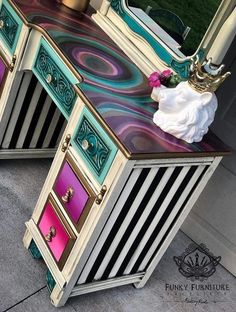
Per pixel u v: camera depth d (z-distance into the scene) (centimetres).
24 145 210
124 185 138
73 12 194
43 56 170
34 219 173
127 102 150
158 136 141
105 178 137
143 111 149
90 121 141
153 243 172
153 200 153
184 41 164
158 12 172
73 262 152
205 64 141
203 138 154
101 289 172
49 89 166
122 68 170
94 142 140
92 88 147
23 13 173
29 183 209
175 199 160
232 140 196
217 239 212
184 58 162
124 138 132
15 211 191
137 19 180
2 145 203
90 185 143
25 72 183
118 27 188
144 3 178
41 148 217
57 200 158
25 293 162
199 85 141
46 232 166
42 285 168
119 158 132
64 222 155
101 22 194
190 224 220
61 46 162
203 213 216
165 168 144
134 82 164
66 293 158
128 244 163
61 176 156
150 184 146
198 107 142
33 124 204
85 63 160
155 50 174
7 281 163
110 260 164
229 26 143
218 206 210
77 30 181
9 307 155
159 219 163
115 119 138
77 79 151
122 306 174
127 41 183
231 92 191
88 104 140
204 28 156
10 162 215
